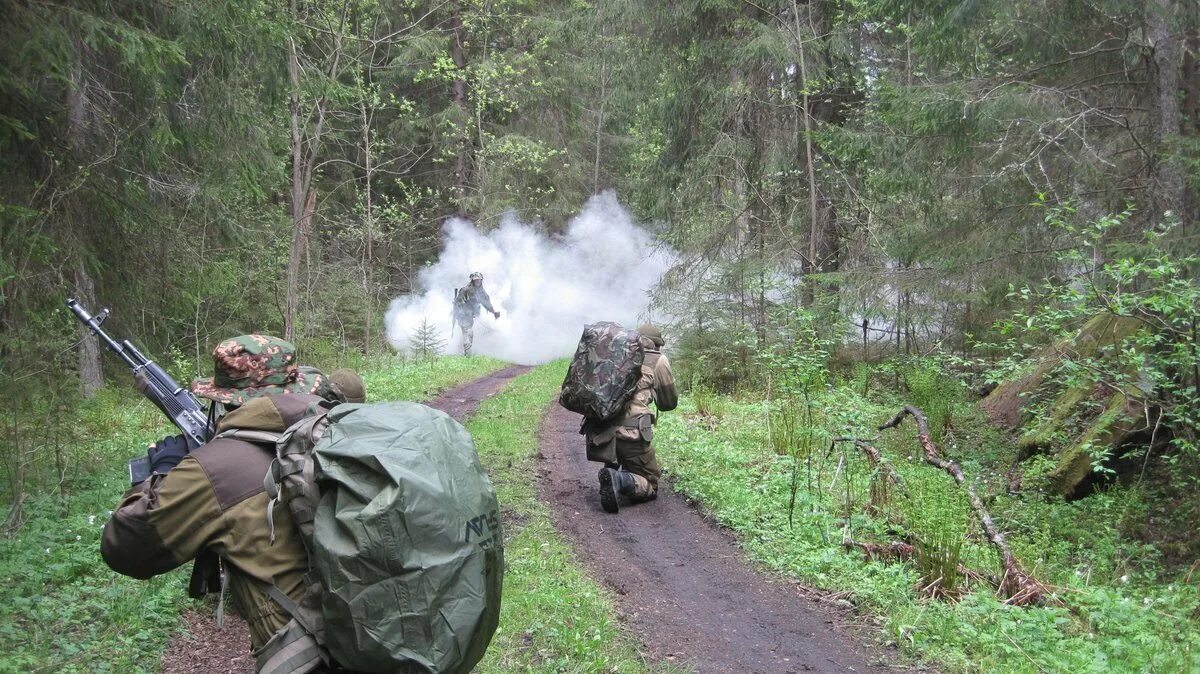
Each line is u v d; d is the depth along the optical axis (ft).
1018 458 36.09
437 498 8.07
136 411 40.04
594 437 27.63
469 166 105.70
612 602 19.31
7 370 23.85
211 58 30.96
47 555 19.10
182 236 34.68
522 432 38.34
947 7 37.93
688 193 62.13
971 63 41.01
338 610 7.73
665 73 62.39
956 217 45.19
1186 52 36.86
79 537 20.39
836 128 51.24
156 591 17.88
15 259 25.73
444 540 8.01
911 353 54.29
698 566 22.24
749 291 58.95
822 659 16.92
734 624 18.56
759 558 22.75
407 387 51.24
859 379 49.32
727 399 47.83
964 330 51.13
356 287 78.54
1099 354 35.06
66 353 27.78
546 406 46.19
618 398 26.84
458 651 7.93
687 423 40.01
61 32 24.44
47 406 25.07
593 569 21.58
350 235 82.64
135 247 31.91
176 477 8.49
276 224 63.98
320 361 64.44
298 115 51.26
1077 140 38.83
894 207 57.11
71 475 25.76
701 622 18.60
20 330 24.88
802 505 26.09
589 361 27.27
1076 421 34.50
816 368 34.63
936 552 21.56
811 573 21.38
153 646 15.97
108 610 16.78
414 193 101.71
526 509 26.50
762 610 19.43
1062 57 39.47
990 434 38.68
